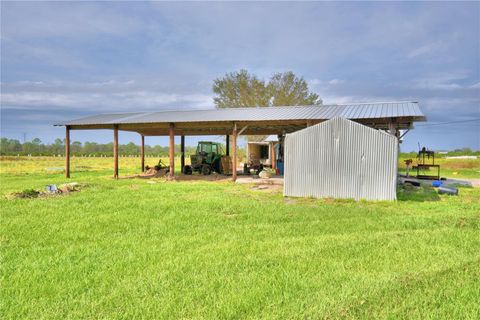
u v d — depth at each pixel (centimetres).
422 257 402
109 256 411
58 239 491
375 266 373
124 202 790
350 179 882
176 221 607
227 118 1309
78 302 287
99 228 556
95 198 852
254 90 3056
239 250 432
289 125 1477
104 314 265
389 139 844
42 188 1072
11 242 474
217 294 300
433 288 310
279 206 760
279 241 475
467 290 305
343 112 1191
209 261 389
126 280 333
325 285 319
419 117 998
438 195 965
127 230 548
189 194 946
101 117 1727
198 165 1670
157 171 1828
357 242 465
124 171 2045
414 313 264
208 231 541
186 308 273
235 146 1338
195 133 1936
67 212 677
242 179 1395
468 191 1074
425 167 1612
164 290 309
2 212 673
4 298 294
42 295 301
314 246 447
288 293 300
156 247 449
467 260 388
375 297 291
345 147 887
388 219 621
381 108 1187
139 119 1480
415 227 571
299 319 256
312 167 920
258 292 302
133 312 267
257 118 1256
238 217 644
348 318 257
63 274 350
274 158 2259
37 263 384
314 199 886
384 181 848
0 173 1869
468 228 555
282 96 2994
